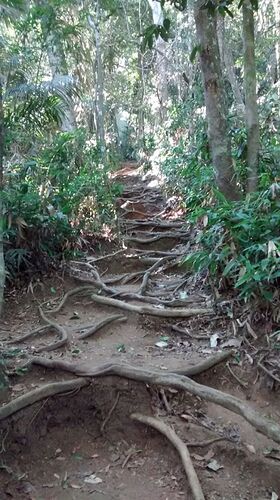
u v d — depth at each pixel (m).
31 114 6.92
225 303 4.68
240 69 11.06
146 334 4.77
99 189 7.23
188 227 7.31
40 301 5.54
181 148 8.60
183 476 3.18
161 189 9.23
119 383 3.70
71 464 3.36
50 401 3.55
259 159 5.22
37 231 5.81
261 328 4.26
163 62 10.98
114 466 3.35
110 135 14.09
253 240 4.32
